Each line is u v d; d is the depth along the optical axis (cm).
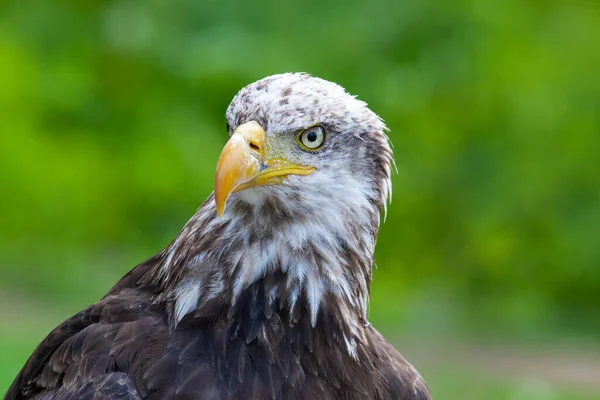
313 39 1867
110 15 1970
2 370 1031
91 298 1499
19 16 1989
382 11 1917
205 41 1870
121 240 1867
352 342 518
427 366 1352
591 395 1219
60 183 1884
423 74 1923
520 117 1970
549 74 2005
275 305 504
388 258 1955
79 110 1933
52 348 517
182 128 1866
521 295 1958
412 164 1930
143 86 1922
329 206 515
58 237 1877
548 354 1501
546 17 2070
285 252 509
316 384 499
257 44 1848
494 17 1977
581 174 1975
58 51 1961
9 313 1345
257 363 492
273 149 506
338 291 516
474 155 1958
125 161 1881
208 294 500
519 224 1966
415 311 1709
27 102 1912
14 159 1880
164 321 500
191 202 1839
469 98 1945
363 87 1862
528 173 1958
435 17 1936
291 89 513
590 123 1989
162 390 477
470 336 1611
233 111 518
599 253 1955
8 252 1759
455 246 1961
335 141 516
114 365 486
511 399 1177
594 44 2033
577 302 1977
